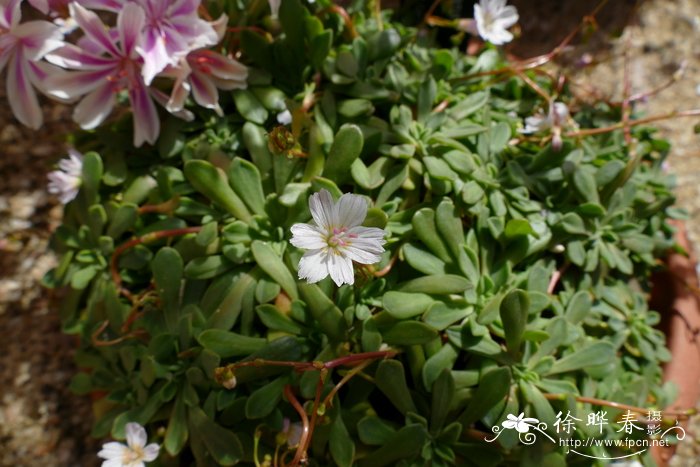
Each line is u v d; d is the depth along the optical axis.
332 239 0.27
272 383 0.28
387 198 0.30
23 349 0.43
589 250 0.32
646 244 0.33
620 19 0.57
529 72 0.36
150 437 0.31
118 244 0.32
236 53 0.33
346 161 0.30
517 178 0.32
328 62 0.32
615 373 0.32
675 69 0.55
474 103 0.33
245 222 0.30
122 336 0.31
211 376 0.29
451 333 0.29
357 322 0.29
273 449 0.29
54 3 0.30
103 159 0.33
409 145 0.31
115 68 0.30
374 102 0.32
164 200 0.31
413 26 0.40
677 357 0.35
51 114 0.49
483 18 0.35
